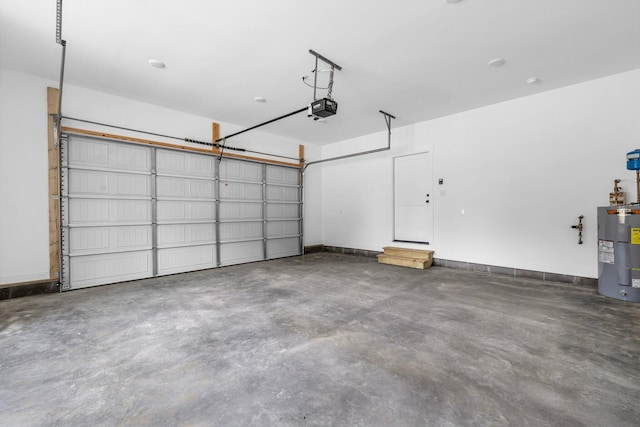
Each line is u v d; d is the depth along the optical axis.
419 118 6.02
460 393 1.80
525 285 4.41
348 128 6.77
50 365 2.17
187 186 5.68
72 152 4.42
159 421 1.58
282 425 1.54
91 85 4.44
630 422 1.54
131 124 4.96
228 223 6.31
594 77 4.18
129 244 4.95
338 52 3.53
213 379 1.98
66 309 3.43
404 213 6.73
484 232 5.36
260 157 6.92
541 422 1.55
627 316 3.09
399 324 2.92
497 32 3.13
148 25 3.02
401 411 1.64
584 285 4.35
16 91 3.96
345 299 3.78
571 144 4.45
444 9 2.77
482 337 2.61
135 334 2.71
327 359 2.24
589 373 2.01
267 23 2.99
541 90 4.63
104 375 2.03
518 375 2.00
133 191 5.01
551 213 4.64
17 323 2.99
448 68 3.92
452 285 4.46
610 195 3.96
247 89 4.59
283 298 3.84
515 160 4.98
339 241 8.08
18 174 3.97
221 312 3.30
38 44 3.37
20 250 3.99
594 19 2.89
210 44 3.38
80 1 2.64
